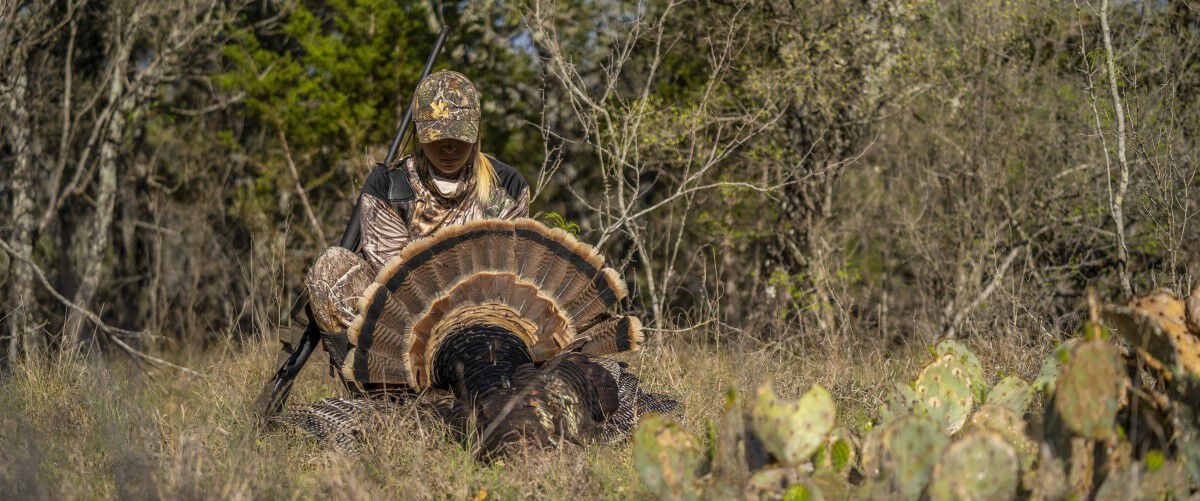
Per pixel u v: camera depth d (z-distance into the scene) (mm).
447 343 4113
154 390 5805
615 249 12391
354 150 12891
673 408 4363
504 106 12812
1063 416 2680
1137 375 3074
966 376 3311
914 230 8977
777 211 9922
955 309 7754
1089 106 7871
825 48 8930
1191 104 7859
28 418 4387
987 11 8836
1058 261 9086
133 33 13125
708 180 10258
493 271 4324
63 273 15188
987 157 8953
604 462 3672
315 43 13188
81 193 14141
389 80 12867
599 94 10844
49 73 13578
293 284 12141
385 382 4160
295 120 13164
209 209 14812
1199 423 2857
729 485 2777
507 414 3631
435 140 4391
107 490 3496
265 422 4309
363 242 4609
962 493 2559
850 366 5500
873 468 2990
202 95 16047
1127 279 6508
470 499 3438
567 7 10188
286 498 3412
